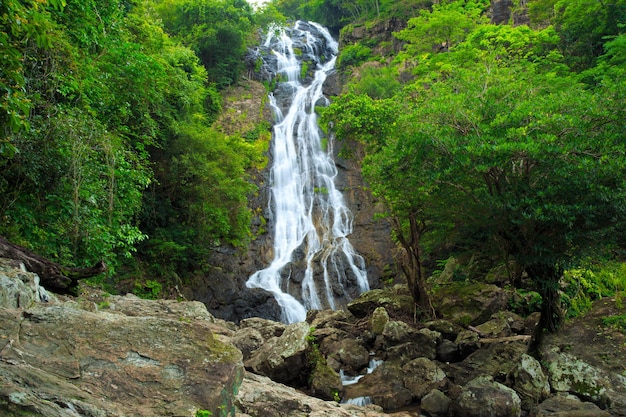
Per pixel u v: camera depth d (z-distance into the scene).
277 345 11.62
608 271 13.80
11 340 4.13
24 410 3.11
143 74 15.16
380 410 9.91
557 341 11.17
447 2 40.91
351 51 43.81
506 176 10.79
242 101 36.88
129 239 12.11
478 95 11.73
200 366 4.22
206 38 36.94
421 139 10.95
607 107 10.16
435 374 10.89
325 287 24.55
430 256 22.17
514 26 32.53
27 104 6.48
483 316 14.24
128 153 14.24
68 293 8.07
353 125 16.89
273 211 28.94
